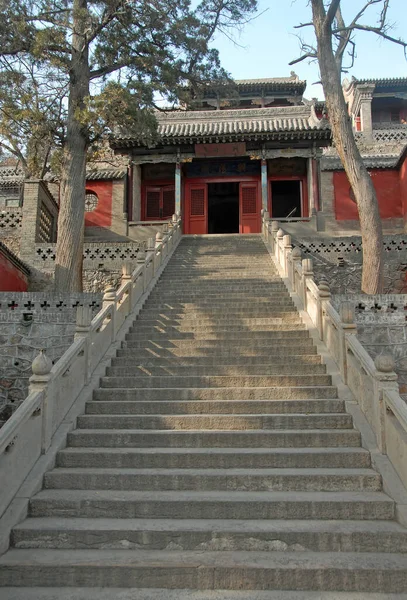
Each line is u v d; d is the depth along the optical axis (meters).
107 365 8.87
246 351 9.26
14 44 14.02
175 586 4.53
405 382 10.19
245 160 24.66
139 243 17.95
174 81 16.48
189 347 9.63
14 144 15.55
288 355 8.98
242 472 5.95
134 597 4.38
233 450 6.41
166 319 11.15
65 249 14.77
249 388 7.79
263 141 22.22
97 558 4.75
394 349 10.34
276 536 4.96
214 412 7.43
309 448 6.47
